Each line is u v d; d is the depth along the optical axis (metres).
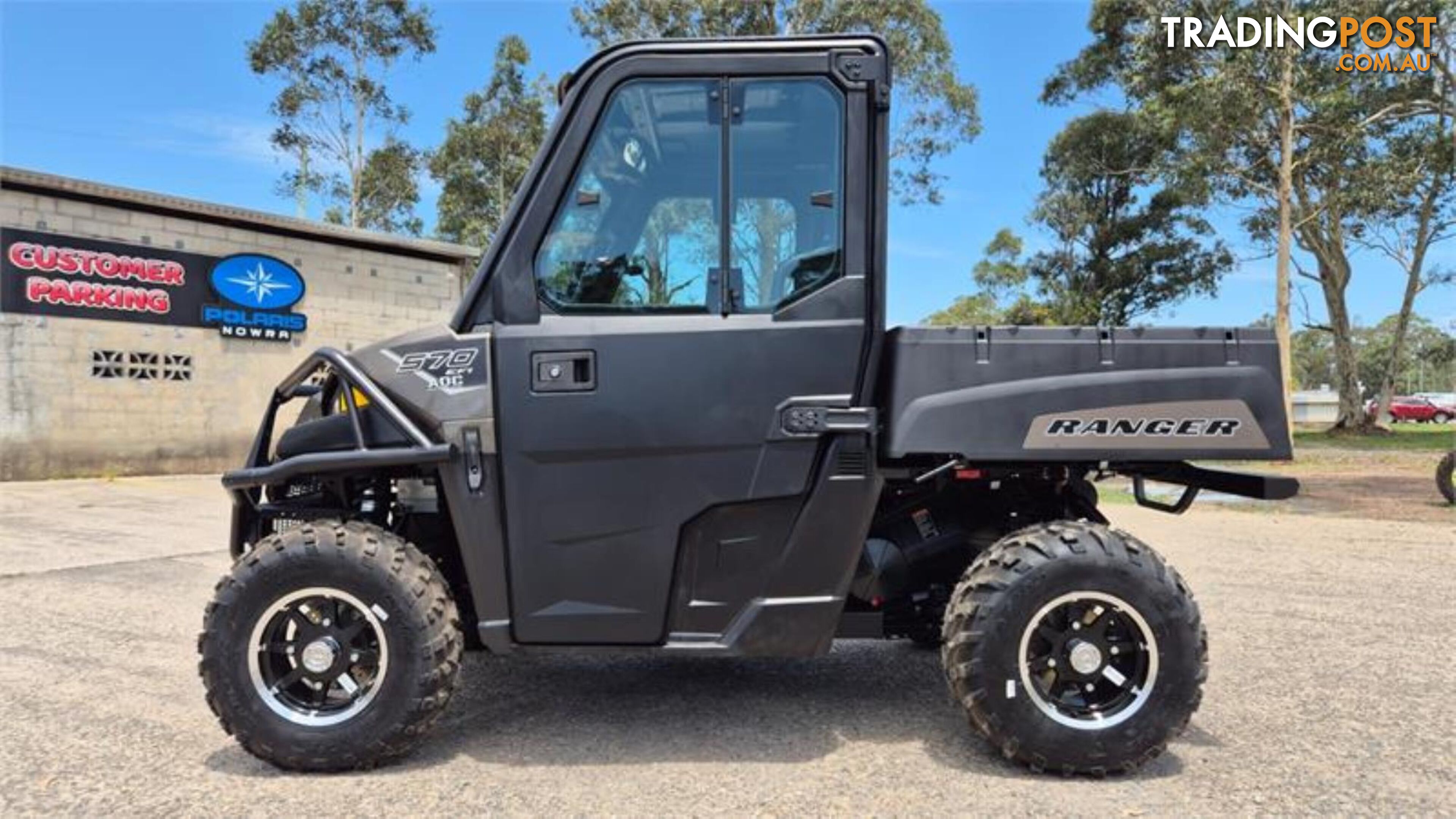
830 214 3.17
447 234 31.28
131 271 14.55
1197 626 3.07
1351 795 2.95
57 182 13.52
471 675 4.29
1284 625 5.29
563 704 3.88
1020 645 3.05
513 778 3.09
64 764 3.22
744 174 3.18
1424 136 25.67
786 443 3.13
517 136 29.67
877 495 3.21
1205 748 3.36
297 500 3.62
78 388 14.02
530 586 3.16
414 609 3.10
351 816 2.79
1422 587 6.46
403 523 3.67
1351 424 31.52
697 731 3.55
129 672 4.36
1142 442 3.17
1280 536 9.15
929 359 3.18
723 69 3.18
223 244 15.66
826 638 3.20
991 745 3.23
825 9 21.94
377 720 3.09
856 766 3.20
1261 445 3.20
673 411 3.13
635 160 3.20
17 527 9.33
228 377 15.70
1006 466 3.51
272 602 3.08
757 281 3.17
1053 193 34.94
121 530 9.14
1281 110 21.44
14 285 13.39
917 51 22.34
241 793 2.97
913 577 3.83
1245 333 3.25
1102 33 26.86
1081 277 35.44
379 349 3.31
